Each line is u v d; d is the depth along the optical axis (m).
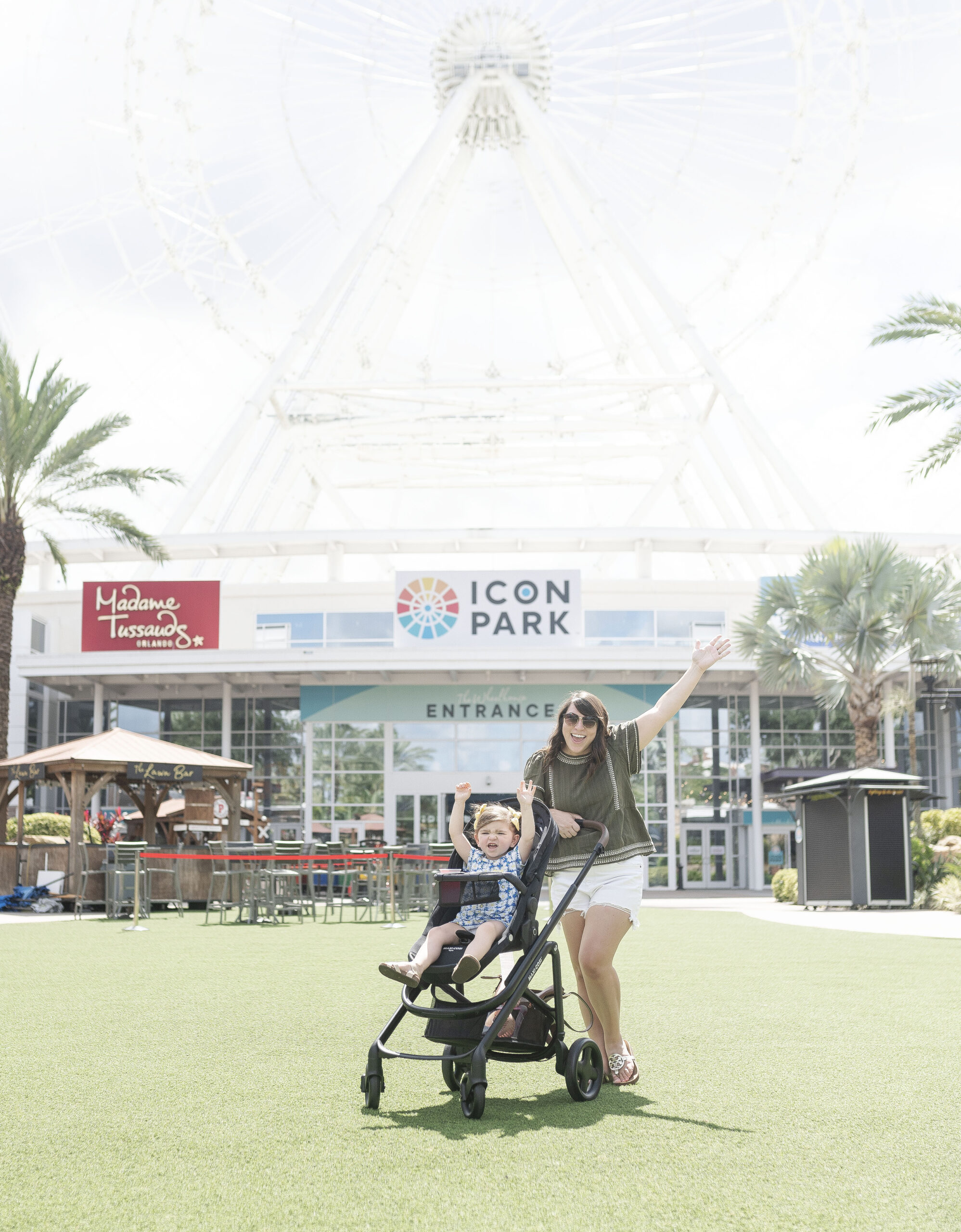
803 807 20.39
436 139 35.31
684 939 12.28
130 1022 6.35
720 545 34.00
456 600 29.69
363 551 34.22
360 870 19.16
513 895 4.59
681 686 4.95
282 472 39.03
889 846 19.25
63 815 29.47
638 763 4.93
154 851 18.36
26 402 22.88
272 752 31.25
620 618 32.50
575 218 37.72
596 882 4.81
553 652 28.61
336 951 11.10
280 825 30.84
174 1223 2.90
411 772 30.09
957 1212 2.99
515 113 36.59
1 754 22.66
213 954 10.75
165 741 31.88
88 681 31.22
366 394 36.09
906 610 24.42
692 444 39.19
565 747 4.95
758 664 26.14
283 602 32.94
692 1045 5.56
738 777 30.81
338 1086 4.61
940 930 13.80
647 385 36.19
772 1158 3.49
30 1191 3.18
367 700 30.23
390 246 36.22
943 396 18.23
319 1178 3.29
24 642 32.25
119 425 24.30
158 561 26.03
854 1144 3.67
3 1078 4.77
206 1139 3.75
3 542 22.95
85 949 11.34
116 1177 3.31
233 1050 5.44
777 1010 6.78
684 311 37.91
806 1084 4.63
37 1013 6.73
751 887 30.22
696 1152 3.57
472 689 30.25
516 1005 4.44
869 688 25.02
